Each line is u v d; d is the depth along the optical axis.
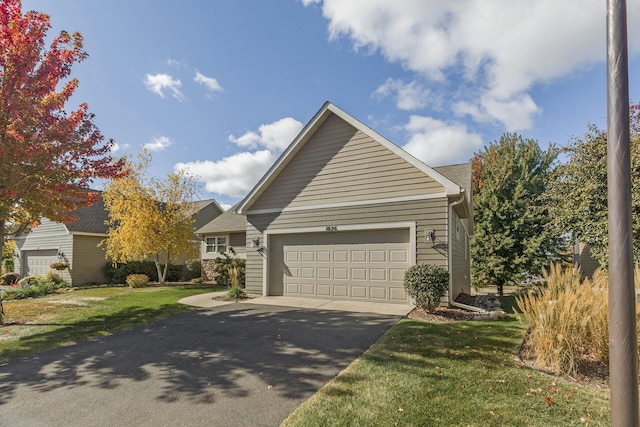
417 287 7.95
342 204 10.27
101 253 19.11
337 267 10.25
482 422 3.08
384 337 5.92
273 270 11.34
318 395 3.75
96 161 8.33
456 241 10.50
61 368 4.89
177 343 5.94
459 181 10.95
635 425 2.12
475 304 9.81
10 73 7.21
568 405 3.39
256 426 3.20
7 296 13.48
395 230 9.52
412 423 3.08
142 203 16.30
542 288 5.60
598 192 9.34
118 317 8.21
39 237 19.67
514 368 4.39
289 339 5.96
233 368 4.69
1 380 4.50
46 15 7.71
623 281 2.16
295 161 11.24
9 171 7.07
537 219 15.67
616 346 2.18
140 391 4.03
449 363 4.57
